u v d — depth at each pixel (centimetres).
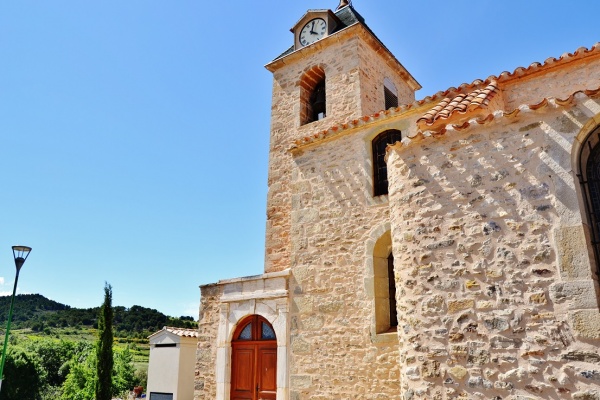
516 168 554
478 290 541
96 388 1838
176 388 1762
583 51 823
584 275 477
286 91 1398
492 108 738
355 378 859
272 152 1328
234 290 1099
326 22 1416
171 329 1894
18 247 1328
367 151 998
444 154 617
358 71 1286
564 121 539
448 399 530
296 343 952
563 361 468
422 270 593
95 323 6894
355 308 900
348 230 964
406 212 634
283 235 1181
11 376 2345
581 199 511
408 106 952
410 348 581
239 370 1051
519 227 533
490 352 514
